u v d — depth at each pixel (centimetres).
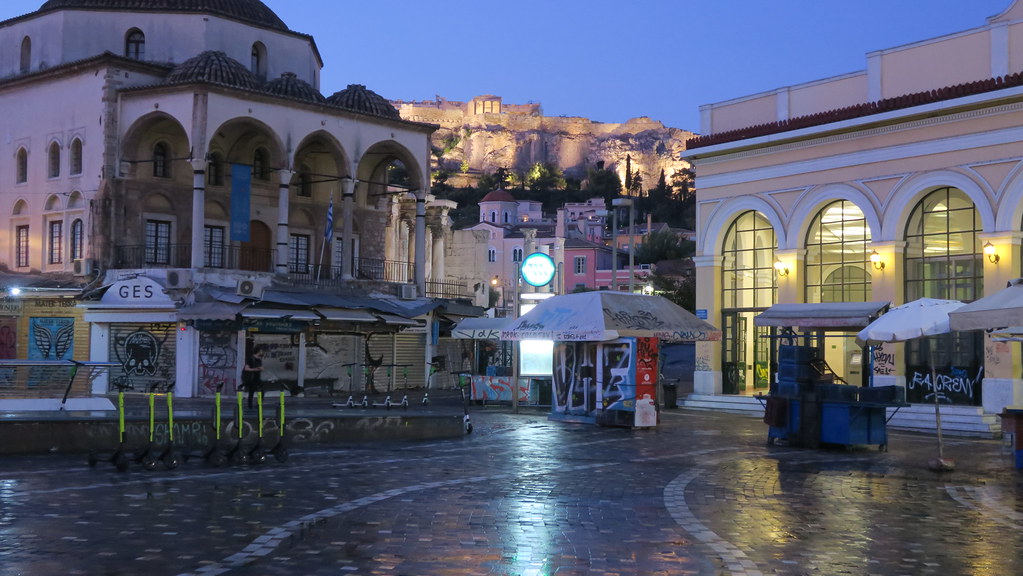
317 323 3491
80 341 3569
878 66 2852
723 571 873
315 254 4288
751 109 3228
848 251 2933
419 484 1385
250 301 3322
